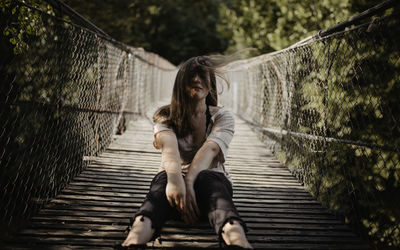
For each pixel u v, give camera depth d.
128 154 4.61
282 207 2.91
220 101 13.94
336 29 3.04
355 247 2.20
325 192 3.44
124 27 11.99
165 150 2.06
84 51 4.18
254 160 4.76
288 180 3.83
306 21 6.35
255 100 7.75
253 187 3.49
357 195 3.73
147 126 6.90
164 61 15.21
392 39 3.51
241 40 8.16
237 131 7.16
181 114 2.11
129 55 6.66
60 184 3.11
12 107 3.10
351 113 3.89
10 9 2.94
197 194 1.97
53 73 3.48
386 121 3.70
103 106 4.76
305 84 4.63
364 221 3.47
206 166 2.05
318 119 4.29
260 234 2.34
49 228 2.30
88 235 2.21
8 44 3.08
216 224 1.73
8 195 3.08
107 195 2.98
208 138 2.14
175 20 23.05
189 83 2.06
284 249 2.15
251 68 8.39
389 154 3.62
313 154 3.92
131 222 1.80
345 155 3.96
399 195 3.63
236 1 8.76
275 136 5.34
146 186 3.29
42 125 3.29
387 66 3.58
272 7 7.81
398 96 3.55
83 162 3.83
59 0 2.76
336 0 5.19
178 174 1.95
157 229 1.78
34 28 3.27
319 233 2.39
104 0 10.30
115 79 5.47
